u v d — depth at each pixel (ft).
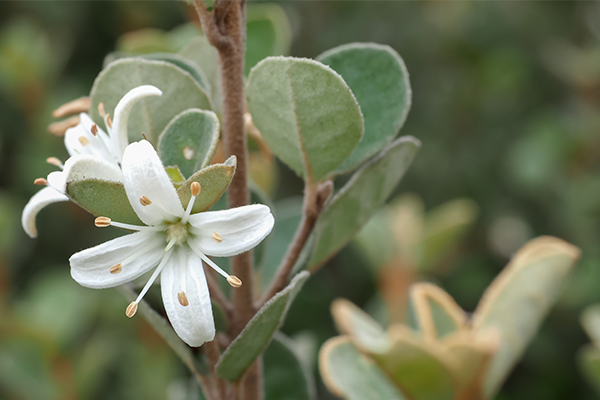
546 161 1.49
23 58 1.32
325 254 0.54
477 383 0.57
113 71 0.54
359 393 0.59
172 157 0.51
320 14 1.54
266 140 0.52
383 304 0.98
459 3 1.56
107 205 0.48
